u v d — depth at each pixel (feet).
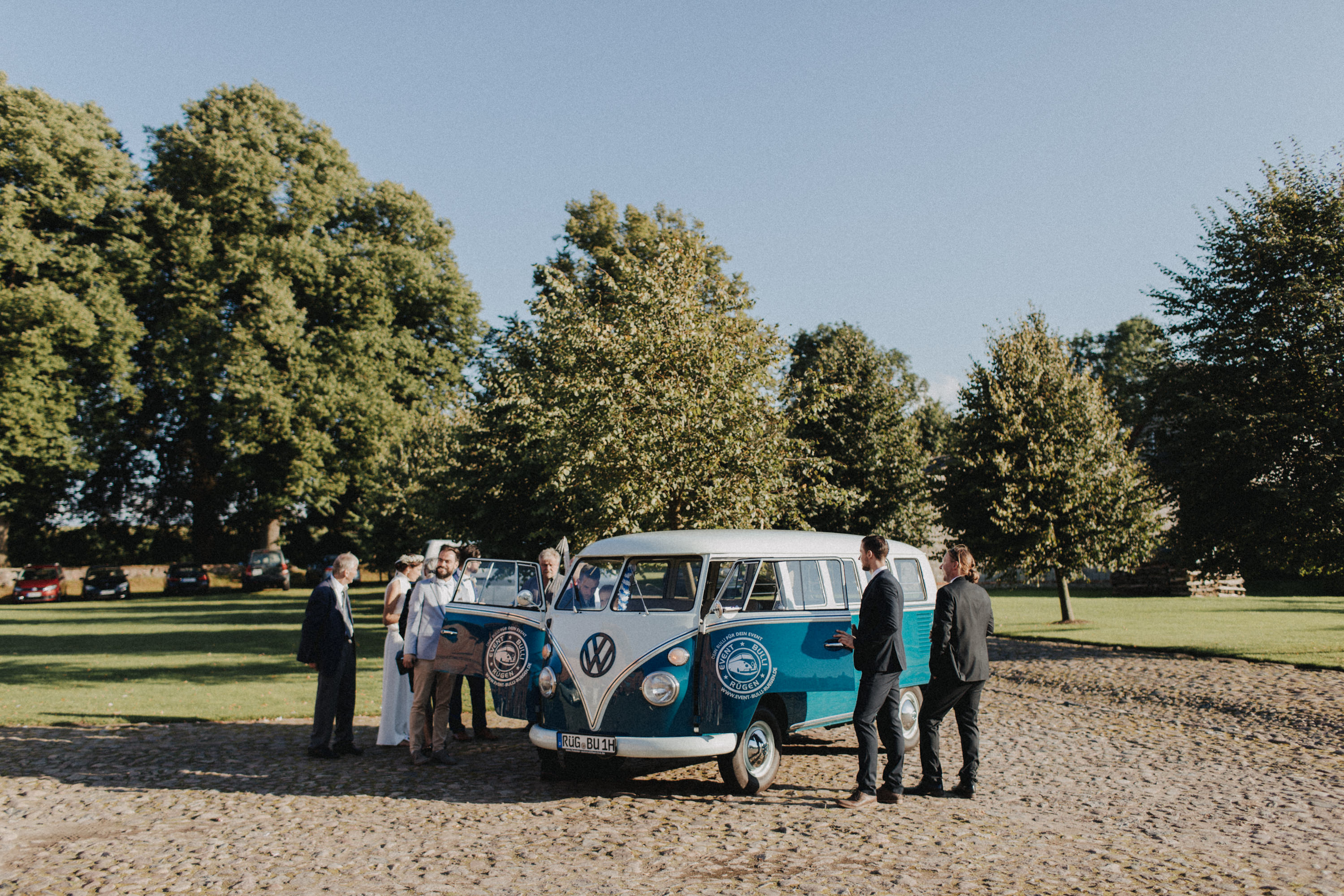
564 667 24.58
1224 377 53.16
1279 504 49.96
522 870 17.66
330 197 152.25
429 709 29.09
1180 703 37.09
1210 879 16.97
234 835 20.11
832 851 18.75
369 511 128.57
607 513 42.98
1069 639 59.82
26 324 127.85
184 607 117.29
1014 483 70.18
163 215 140.87
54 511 158.71
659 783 25.11
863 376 99.50
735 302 47.85
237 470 142.51
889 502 96.78
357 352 147.02
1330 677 41.16
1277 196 53.67
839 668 25.17
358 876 17.39
